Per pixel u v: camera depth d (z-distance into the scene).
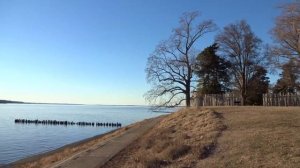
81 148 28.53
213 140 17.44
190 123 26.41
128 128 37.56
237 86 60.97
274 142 15.05
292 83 54.28
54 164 19.94
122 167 15.94
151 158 15.45
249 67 60.09
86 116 175.50
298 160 12.30
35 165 25.98
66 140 65.06
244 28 60.25
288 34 51.53
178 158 15.31
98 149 21.75
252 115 24.69
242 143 15.75
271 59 57.25
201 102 54.38
